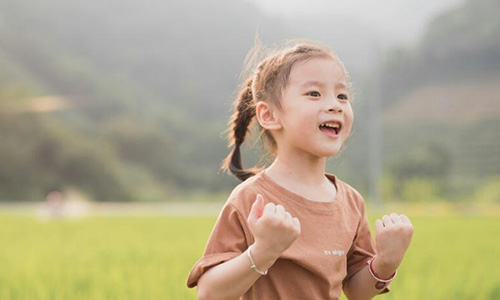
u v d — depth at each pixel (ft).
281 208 8.55
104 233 60.85
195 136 280.51
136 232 62.49
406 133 253.03
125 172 237.25
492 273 27.99
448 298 21.74
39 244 47.42
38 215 106.22
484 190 196.03
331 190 10.30
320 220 9.78
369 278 10.34
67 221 87.76
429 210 129.49
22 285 25.12
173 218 99.09
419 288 23.20
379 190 138.72
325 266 9.57
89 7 337.72
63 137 221.87
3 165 209.87
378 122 147.95
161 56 332.60
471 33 294.66
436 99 271.28
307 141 9.66
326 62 9.88
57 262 34.30
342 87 9.95
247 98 10.96
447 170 216.33
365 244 10.74
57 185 215.72
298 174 9.96
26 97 229.04
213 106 314.35
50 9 329.52
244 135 11.21
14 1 316.19
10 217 100.37
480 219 93.50
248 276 8.74
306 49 10.02
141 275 26.91
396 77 288.10
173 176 252.62
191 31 349.20
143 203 221.25
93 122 272.10
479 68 283.59
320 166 10.12
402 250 9.96
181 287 23.27
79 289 24.34
